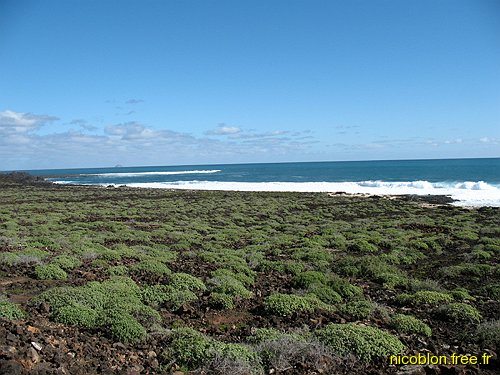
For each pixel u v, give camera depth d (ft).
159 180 377.09
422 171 358.02
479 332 30.91
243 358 24.34
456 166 435.94
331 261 60.18
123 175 508.53
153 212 132.46
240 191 220.43
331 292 41.52
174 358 24.88
